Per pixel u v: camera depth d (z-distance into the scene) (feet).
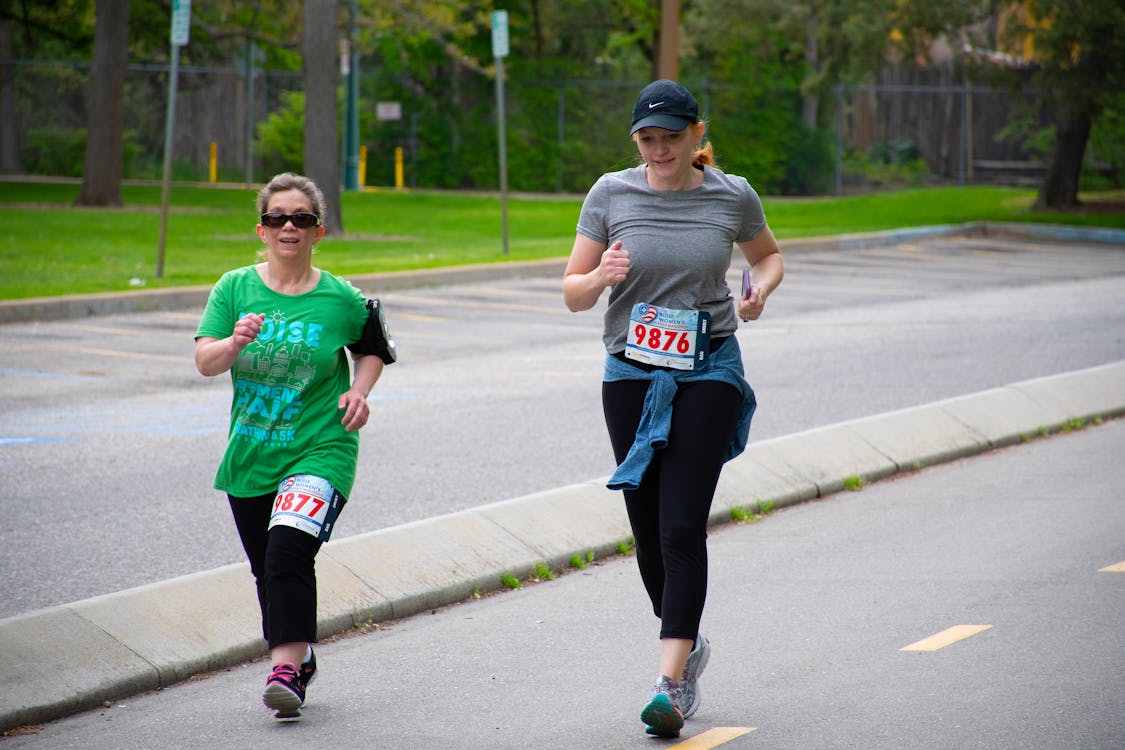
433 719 59.06
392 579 75.97
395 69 491.72
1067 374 136.87
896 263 265.13
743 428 59.62
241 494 58.80
